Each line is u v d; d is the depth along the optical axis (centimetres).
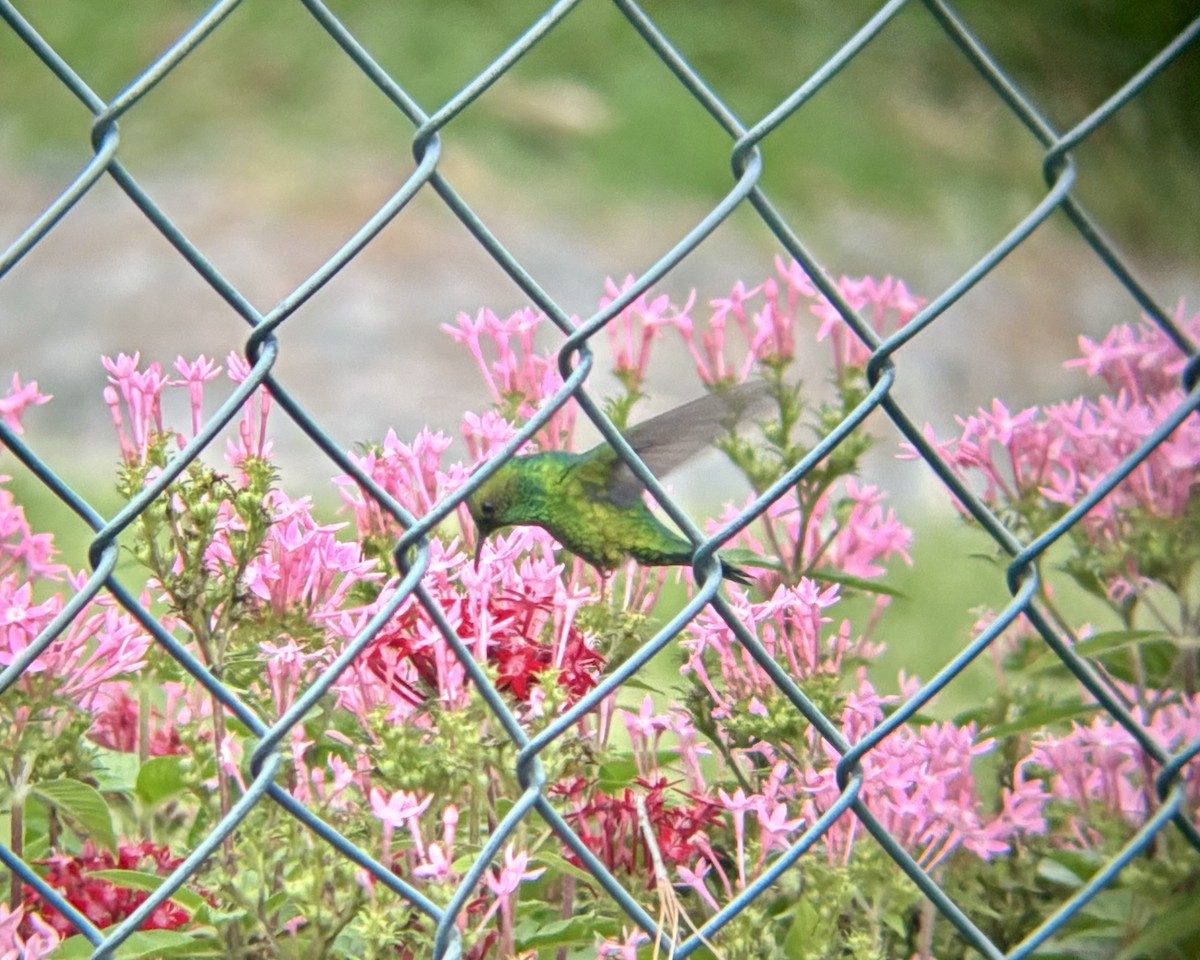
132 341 1905
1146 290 269
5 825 394
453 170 2503
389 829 282
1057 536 279
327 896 290
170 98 2611
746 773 365
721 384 412
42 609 317
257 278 2103
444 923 256
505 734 300
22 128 2545
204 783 334
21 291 2025
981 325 2316
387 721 308
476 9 2956
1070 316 2455
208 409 1330
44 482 239
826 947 304
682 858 326
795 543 395
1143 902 333
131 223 2222
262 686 341
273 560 330
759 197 253
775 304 408
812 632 345
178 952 299
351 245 239
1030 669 356
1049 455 377
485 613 308
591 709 261
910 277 2502
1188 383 276
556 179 2547
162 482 242
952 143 2931
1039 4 3288
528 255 2277
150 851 341
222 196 2330
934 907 329
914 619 882
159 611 384
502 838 259
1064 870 347
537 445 424
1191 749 292
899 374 2102
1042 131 261
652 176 2620
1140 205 2917
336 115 2614
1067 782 340
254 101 2631
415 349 1961
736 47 3022
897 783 313
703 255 2383
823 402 421
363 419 1773
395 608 249
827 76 251
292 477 1405
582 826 331
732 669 342
